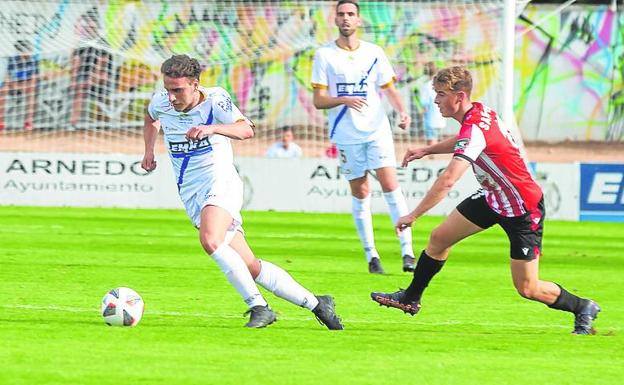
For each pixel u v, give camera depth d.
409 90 56.88
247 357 16.02
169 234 36.44
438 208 46.59
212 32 57.47
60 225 38.34
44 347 16.27
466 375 15.30
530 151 80.94
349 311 21.36
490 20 54.09
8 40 55.88
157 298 22.39
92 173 46.16
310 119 69.62
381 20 55.91
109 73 61.44
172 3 57.03
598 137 83.38
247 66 69.06
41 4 55.91
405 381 14.74
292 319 19.95
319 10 56.34
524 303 23.08
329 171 46.53
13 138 60.66
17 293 22.50
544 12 81.75
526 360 16.55
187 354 16.08
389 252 33.16
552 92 83.12
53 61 61.19
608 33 82.81
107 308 18.39
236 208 18.38
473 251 34.12
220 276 26.30
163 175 46.38
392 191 27.70
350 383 14.50
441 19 55.12
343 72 27.55
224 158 18.45
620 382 15.19
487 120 18.05
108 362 15.33
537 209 18.28
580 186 46.06
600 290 26.08
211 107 18.20
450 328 19.58
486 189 18.36
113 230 37.25
